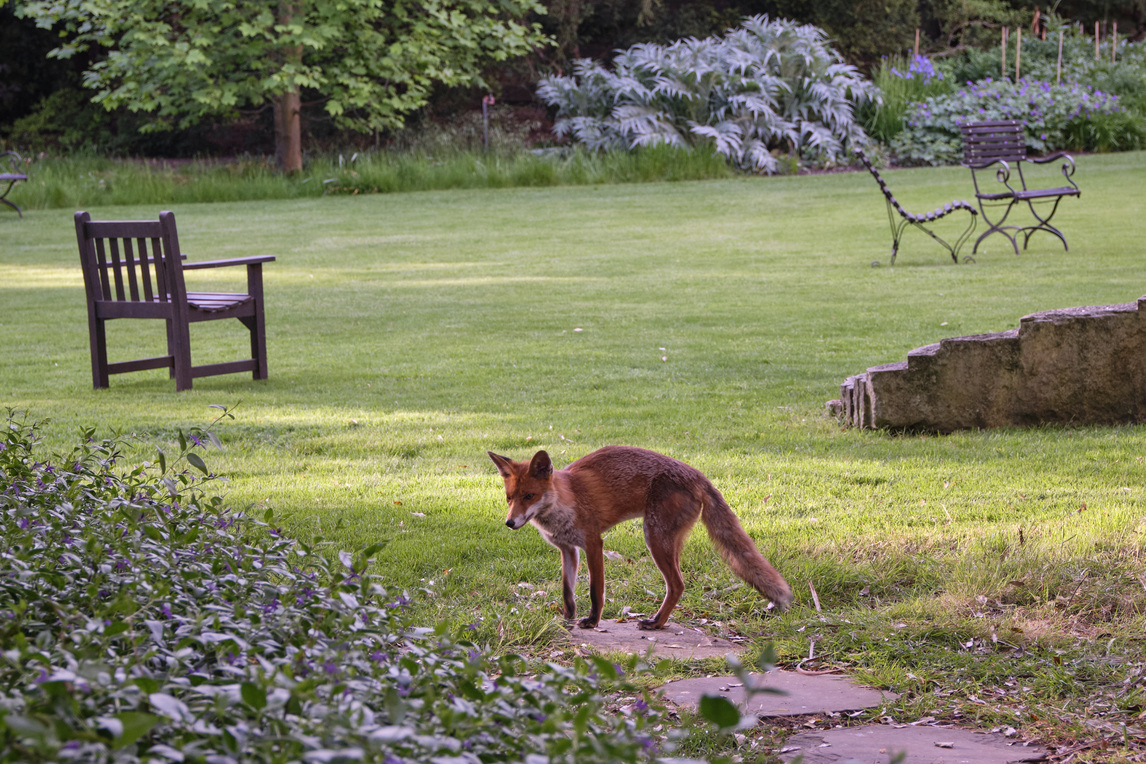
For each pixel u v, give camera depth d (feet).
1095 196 76.43
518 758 7.19
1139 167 90.38
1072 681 12.51
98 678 6.51
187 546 11.34
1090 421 25.59
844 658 13.70
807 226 71.36
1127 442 23.71
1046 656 13.29
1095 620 14.43
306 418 27.50
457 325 42.93
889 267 53.88
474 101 126.31
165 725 6.75
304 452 24.20
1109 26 141.18
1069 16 140.15
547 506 14.40
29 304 49.70
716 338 38.52
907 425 25.38
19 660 7.21
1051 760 10.64
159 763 6.05
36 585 9.63
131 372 34.73
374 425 26.76
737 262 58.44
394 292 51.85
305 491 20.67
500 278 55.62
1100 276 46.75
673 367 33.91
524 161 100.78
